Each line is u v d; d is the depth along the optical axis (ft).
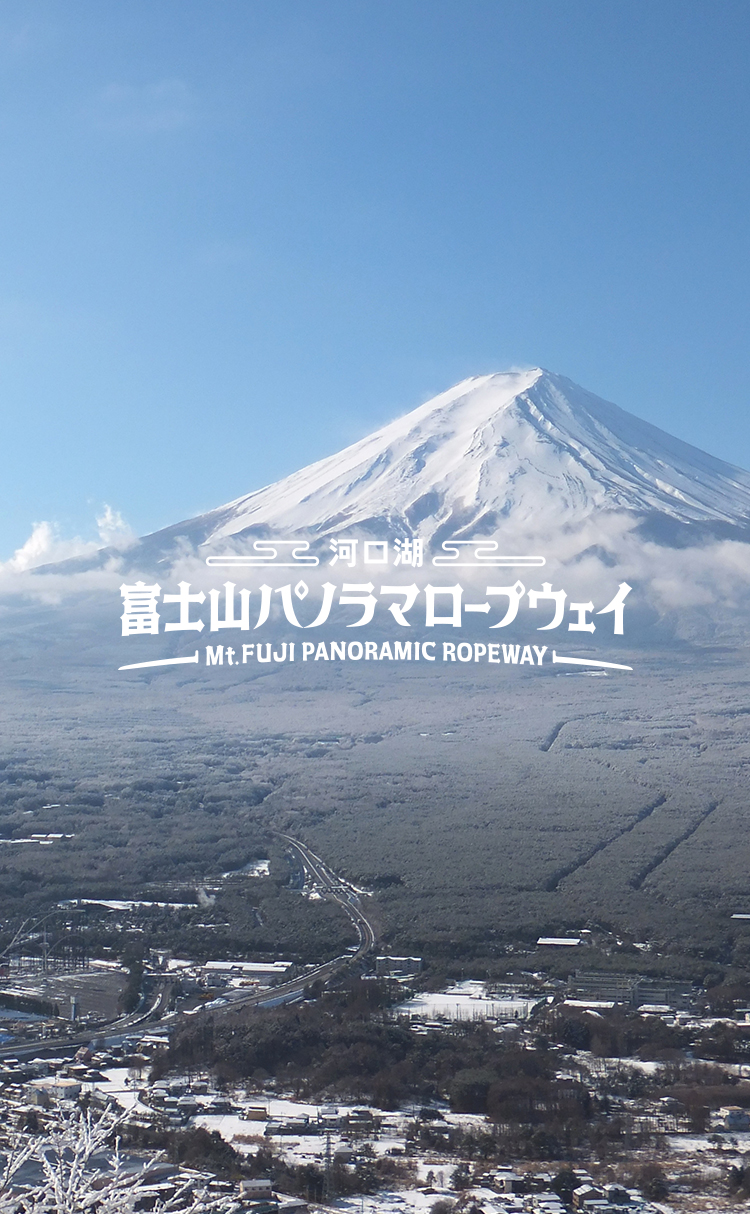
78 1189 102.22
